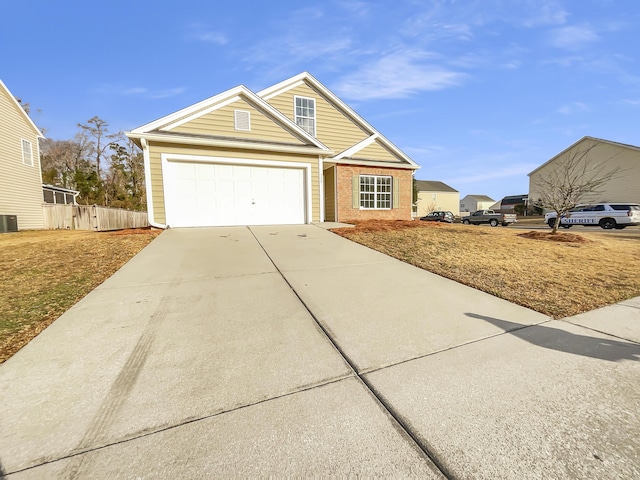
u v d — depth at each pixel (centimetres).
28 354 260
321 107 1435
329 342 289
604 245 850
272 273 509
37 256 603
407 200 1448
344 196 1311
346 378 233
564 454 163
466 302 399
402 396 212
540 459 160
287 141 1087
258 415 192
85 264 546
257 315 347
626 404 203
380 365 251
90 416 191
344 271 529
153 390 216
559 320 347
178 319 334
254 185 1033
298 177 1095
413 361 258
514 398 210
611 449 166
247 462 158
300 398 209
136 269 518
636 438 173
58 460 160
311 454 163
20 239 922
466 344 288
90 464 157
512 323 338
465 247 740
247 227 977
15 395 209
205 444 169
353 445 169
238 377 233
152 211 919
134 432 178
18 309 353
